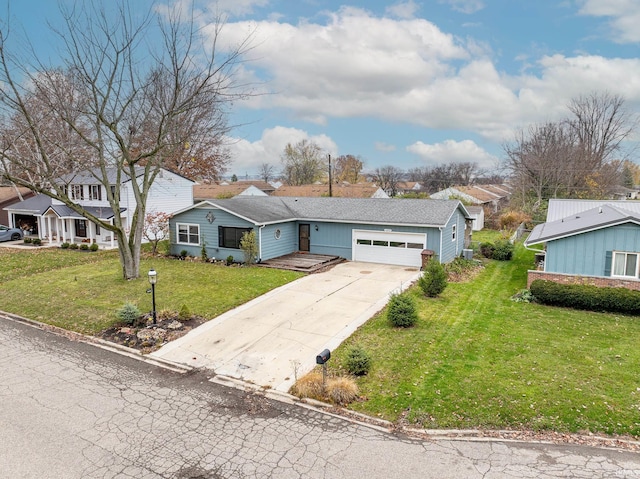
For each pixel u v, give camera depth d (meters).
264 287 16.30
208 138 34.41
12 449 6.62
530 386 8.30
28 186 15.55
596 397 7.84
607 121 46.44
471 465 6.15
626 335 11.09
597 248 14.36
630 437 6.70
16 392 8.55
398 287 16.31
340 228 21.94
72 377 9.25
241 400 8.23
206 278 17.70
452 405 7.73
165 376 9.30
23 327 12.54
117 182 17.39
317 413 7.73
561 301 13.63
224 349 10.71
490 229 39.47
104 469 6.16
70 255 24.06
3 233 29.55
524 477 5.87
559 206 24.23
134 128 17.67
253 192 53.94
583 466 6.07
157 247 25.48
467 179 73.38
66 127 19.30
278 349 10.66
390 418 7.46
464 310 13.45
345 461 6.32
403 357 9.84
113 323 12.55
